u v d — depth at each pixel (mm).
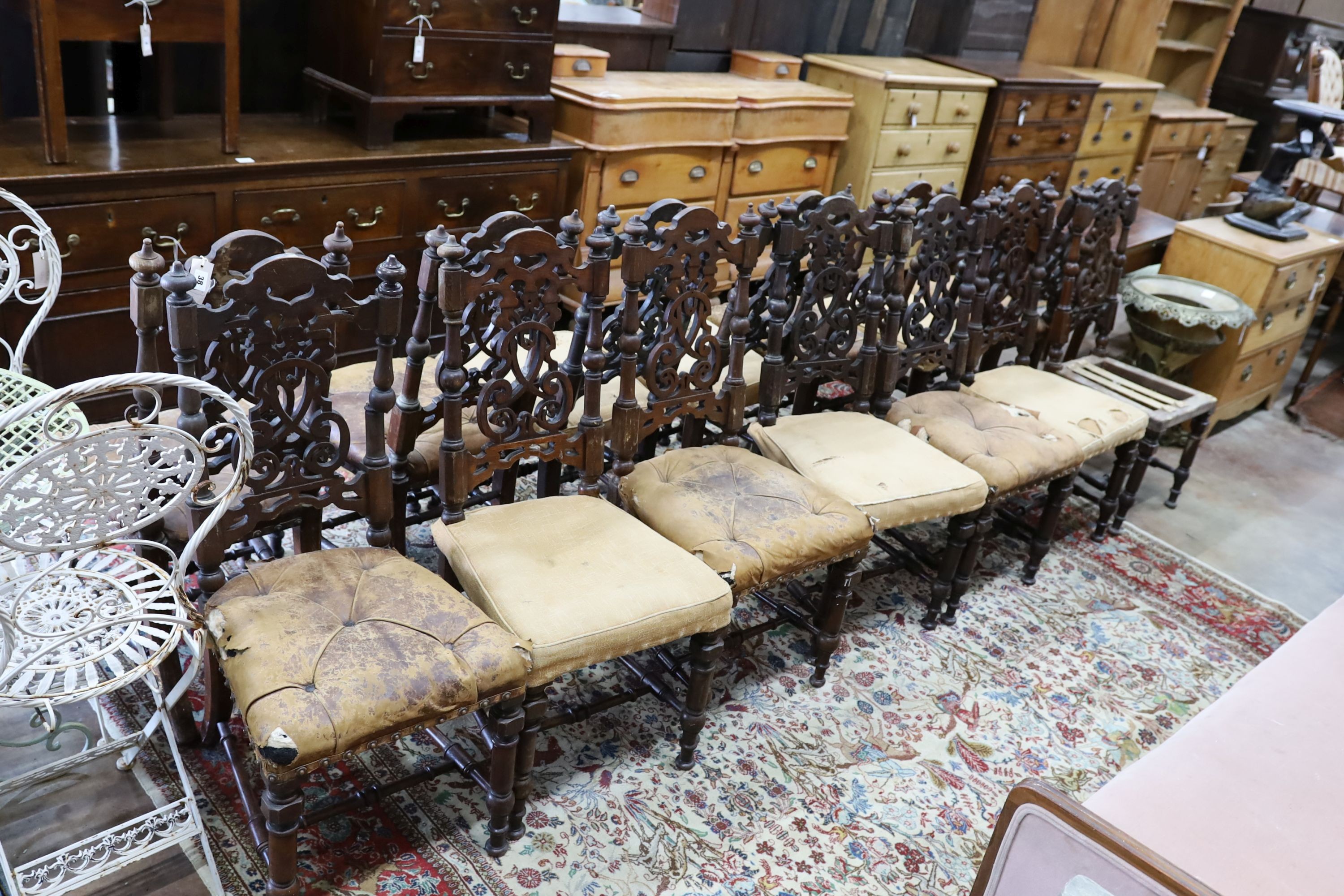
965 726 2484
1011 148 4797
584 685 2420
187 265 1724
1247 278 4023
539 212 3355
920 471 2533
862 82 4176
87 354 2590
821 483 2436
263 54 3180
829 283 2578
